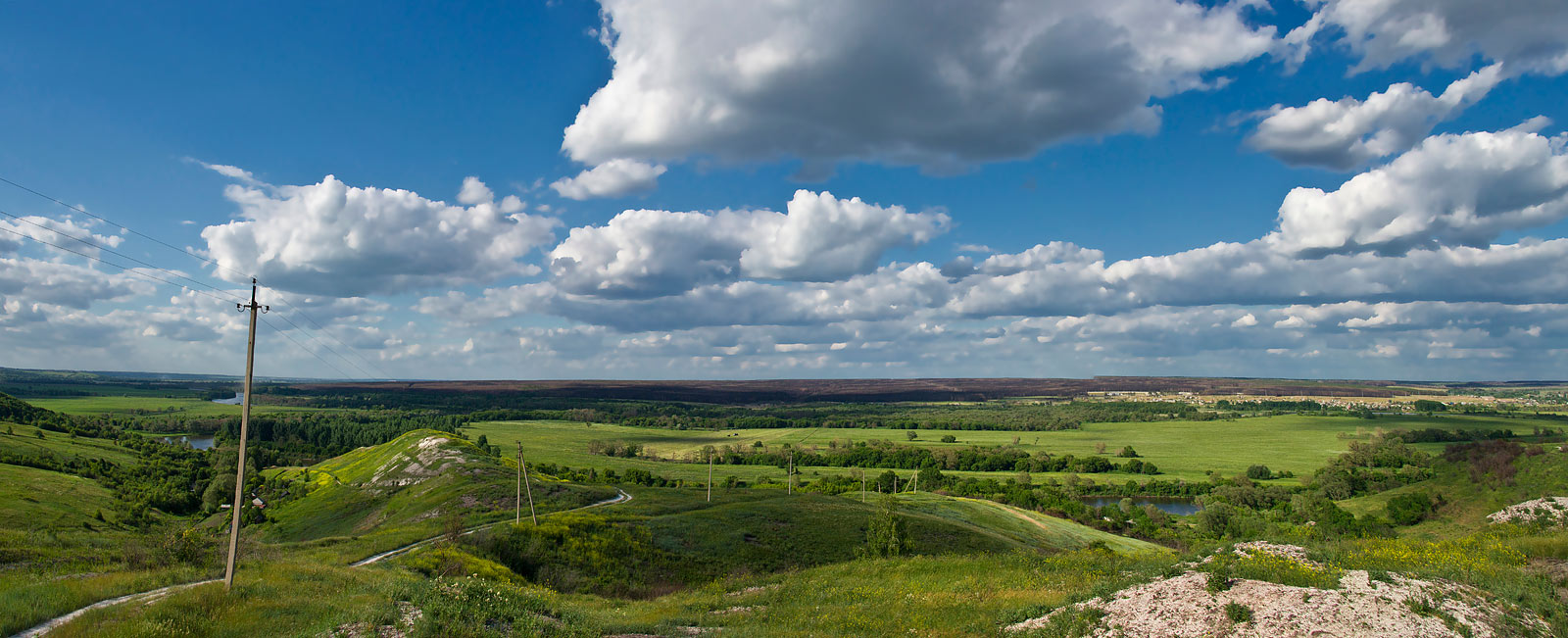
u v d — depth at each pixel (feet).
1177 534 344.90
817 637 76.23
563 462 579.07
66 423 584.81
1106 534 329.72
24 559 111.24
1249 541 86.02
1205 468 573.74
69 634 66.80
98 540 142.00
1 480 298.97
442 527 223.30
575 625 77.82
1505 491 198.70
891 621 81.35
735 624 89.20
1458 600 59.93
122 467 434.71
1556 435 277.44
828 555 209.46
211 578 104.73
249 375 95.25
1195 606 62.59
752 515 243.19
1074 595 74.33
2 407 549.95
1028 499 430.20
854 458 624.59
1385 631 54.70
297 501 411.34
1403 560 78.43
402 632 69.41
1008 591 92.48
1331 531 230.89
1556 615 56.90
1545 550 87.04
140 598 87.61
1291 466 577.02
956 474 576.20
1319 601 59.72
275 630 72.69
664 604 120.06
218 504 387.14
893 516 181.16
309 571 113.70
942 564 122.21
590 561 183.52
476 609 76.89
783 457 631.15
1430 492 220.84
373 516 325.62
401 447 444.55
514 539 185.26
